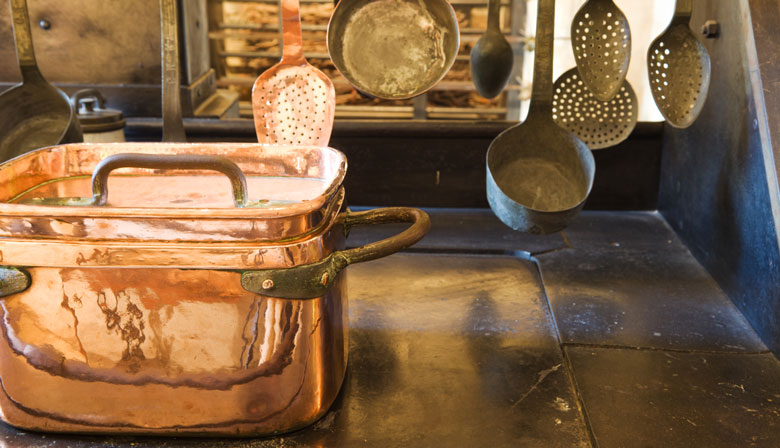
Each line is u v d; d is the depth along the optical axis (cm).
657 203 146
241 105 230
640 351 90
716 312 101
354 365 86
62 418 70
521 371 85
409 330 96
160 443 70
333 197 72
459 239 130
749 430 73
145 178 87
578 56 99
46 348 68
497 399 79
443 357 88
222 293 65
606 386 81
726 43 107
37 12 142
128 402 69
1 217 63
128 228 63
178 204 76
